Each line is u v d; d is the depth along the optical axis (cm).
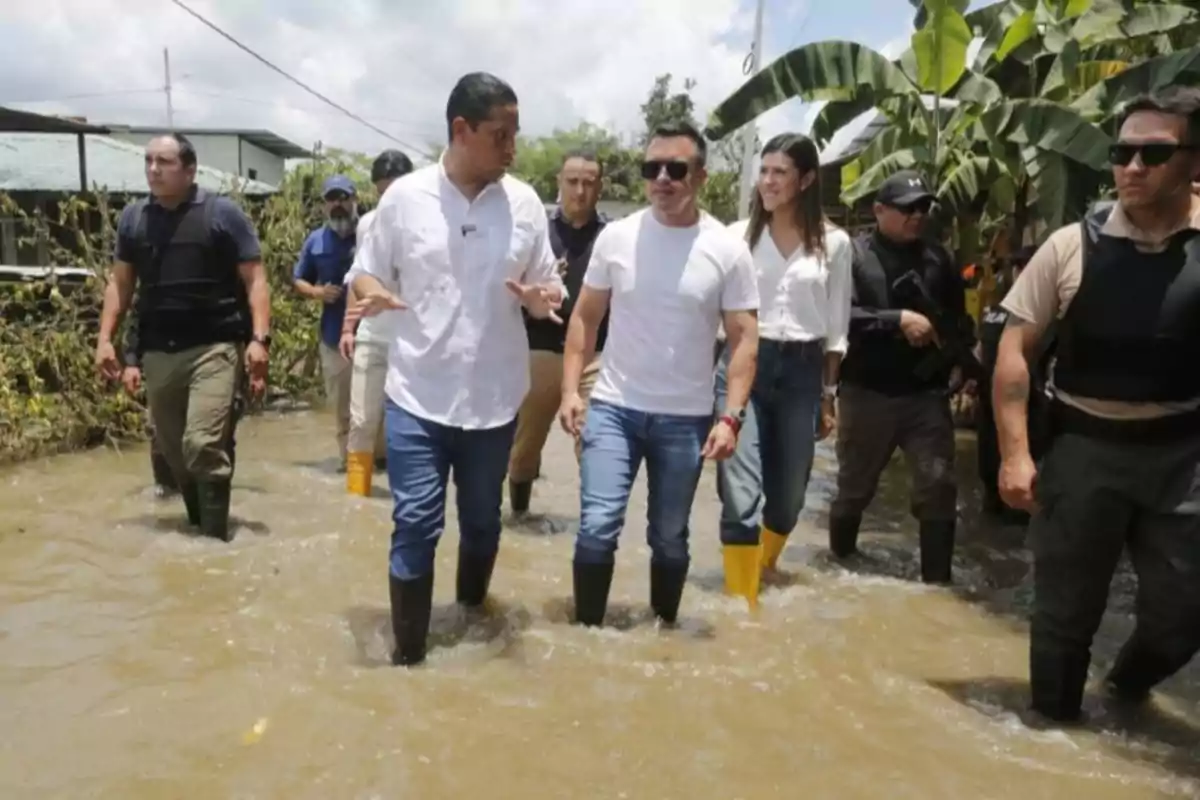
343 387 707
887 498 693
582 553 406
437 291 370
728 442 401
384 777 287
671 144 395
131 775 285
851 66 782
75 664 359
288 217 1023
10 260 1554
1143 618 337
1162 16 713
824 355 485
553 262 397
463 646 388
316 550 504
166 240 503
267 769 289
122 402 773
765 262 464
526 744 309
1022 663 398
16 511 576
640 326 403
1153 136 300
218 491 517
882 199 499
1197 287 309
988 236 930
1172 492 320
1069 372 331
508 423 392
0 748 298
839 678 373
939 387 507
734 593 460
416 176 376
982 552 564
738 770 299
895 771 303
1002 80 847
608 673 364
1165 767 313
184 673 353
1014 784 298
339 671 359
